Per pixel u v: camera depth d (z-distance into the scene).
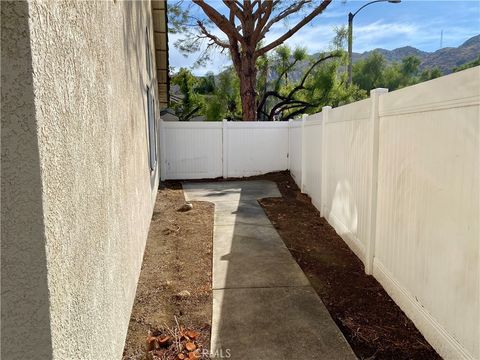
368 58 25.05
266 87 20.61
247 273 4.19
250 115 14.54
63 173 1.46
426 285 2.84
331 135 5.97
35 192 1.24
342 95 17.48
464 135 2.32
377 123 3.80
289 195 8.78
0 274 1.24
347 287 3.80
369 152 4.04
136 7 4.70
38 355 1.28
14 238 1.24
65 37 1.53
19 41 1.19
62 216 1.43
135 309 3.38
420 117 2.89
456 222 2.42
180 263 4.50
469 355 2.29
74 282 1.55
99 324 1.97
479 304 2.20
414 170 3.01
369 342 2.85
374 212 3.94
